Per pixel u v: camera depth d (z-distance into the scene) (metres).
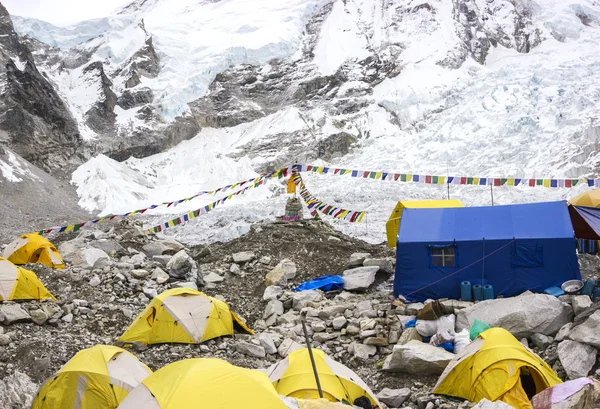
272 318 18.11
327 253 23.70
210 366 9.34
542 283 16.86
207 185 69.31
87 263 21.84
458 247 17.56
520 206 18.22
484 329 13.95
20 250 22.16
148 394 8.99
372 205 49.06
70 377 11.30
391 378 13.62
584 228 19.16
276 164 77.25
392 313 16.52
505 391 11.02
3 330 15.05
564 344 12.75
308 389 11.22
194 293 16.50
